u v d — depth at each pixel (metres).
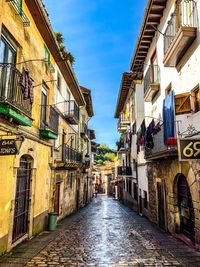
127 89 23.75
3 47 7.31
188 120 8.53
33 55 9.65
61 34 15.26
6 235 7.22
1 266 6.15
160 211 12.47
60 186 14.86
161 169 12.11
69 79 16.91
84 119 28.73
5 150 6.09
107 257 7.13
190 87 8.43
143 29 12.70
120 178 35.22
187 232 9.37
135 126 20.56
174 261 6.74
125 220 15.40
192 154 6.47
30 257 6.95
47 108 11.68
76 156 18.62
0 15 6.72
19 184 8.62
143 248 8.18
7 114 6.54
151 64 12.95
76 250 7.87
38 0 8.66
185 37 7.95
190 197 9.01
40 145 10.64
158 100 12.50
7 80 7.30
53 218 11.35
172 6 9.99
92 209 23.69
